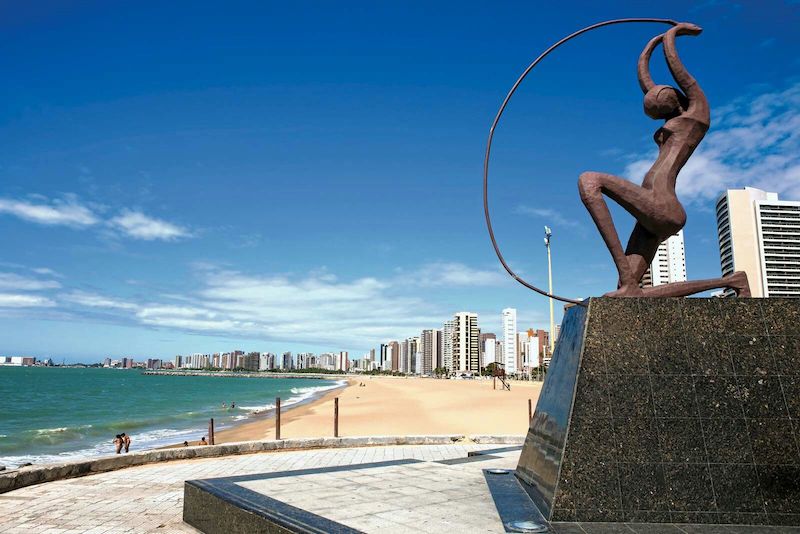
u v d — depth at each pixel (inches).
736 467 218.1
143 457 452.8
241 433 1113.4
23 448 959.6
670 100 280.2
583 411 226.2
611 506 213.0
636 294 257.9
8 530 263.9
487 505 228.4
